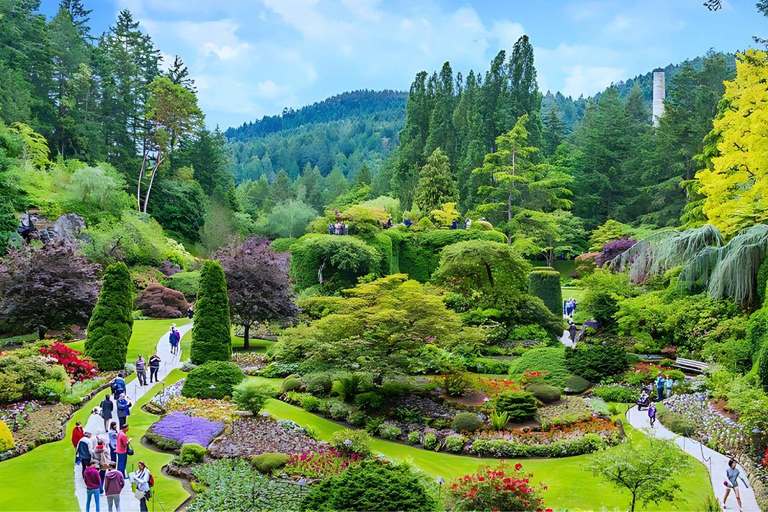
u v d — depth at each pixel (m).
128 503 15.92
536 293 44.66
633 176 79.50
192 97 71.69
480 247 40.09
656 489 15.76
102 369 29.27
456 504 14.45
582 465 17.23
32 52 65.50
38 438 20.11
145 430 21.91
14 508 15.12
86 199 53.47
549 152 97.81
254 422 22.81
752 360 27.81
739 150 38.81
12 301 31.50
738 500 16.67
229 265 36.62
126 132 72.94
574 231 75.69
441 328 26.78
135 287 47.91
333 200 103.69
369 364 26.33
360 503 13.31
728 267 31.56
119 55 73.75
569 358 31.64
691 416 24.64
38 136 57.09
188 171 77.62
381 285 28.86
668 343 34.78
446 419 24.61
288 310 36.62
